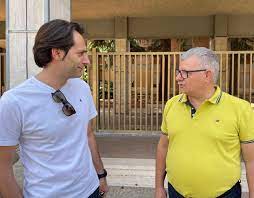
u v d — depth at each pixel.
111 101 11.05
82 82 2.54
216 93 2.65
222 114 2.63
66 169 2.30
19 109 2.20
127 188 6.01
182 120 2.72
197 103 2.69
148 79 10.47
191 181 2.69
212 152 2.64
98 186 2.58
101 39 14.90
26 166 2.31
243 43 15.38
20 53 5.95
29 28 5.91
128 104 10.74
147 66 10.22
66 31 2.21
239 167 2.72
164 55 10.12
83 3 11.64
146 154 7.45
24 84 2.27
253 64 11.03
